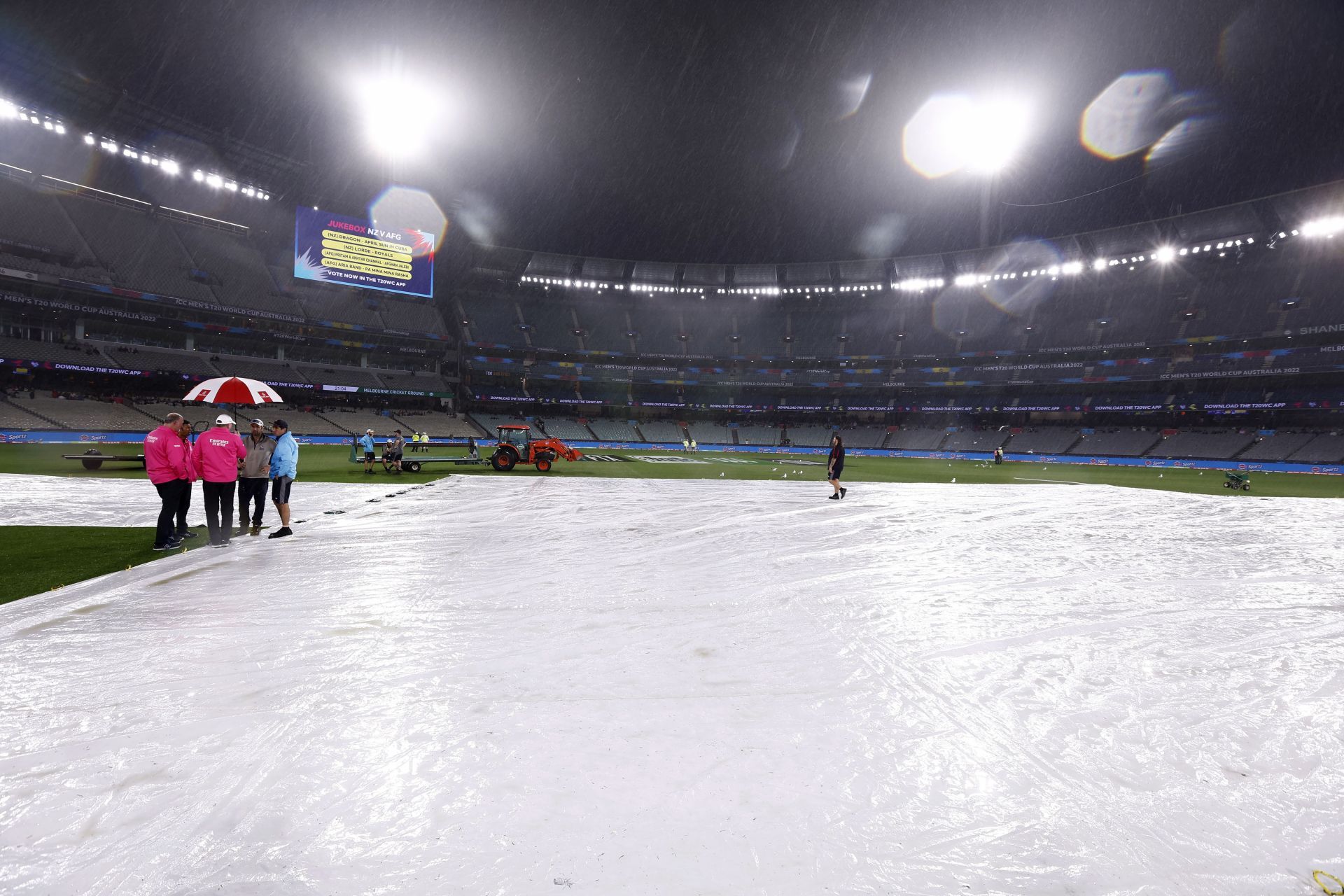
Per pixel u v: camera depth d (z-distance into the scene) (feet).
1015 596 16.93
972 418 187.73
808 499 44.06
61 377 124.77
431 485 49.32
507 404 198.39
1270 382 147.02
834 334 208.54
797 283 204.33
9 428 106.73
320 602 15.55
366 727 8.80
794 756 8.15
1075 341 176.86
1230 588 18.16
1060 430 171.73
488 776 7.57
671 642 12.81
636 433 199.00
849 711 9.56
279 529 25.59
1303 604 16.35
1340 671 11.48
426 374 188.75
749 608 15.53
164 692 9.95
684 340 211.20
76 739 8.34
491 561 20.85
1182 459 143.43
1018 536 28.35
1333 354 138.00
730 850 6.26
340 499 38.83
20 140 128.47
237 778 7.47
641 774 7.65
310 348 169.48
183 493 23.54
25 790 7.16
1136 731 8.98
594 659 11.73
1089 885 5.81
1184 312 163.02
